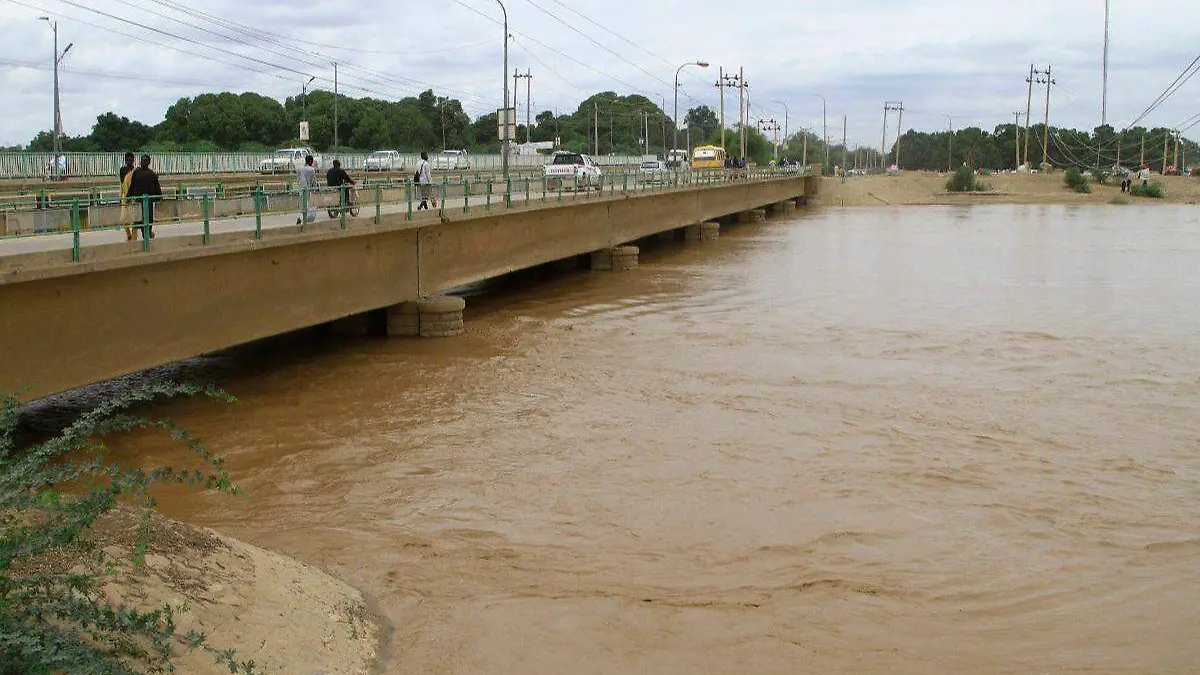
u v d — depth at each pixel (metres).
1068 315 29.25
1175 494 13.85
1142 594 10.68
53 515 7.33
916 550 11.73
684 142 196.88
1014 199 103.75
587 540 11.91
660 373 20.94
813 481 14.09
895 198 104.12
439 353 22.80
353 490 13.61
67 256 14.38
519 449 15.52
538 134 148.50
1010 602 10.43
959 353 23.38
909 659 9.13
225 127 88.75
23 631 6.17
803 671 8.85
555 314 28.89
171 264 16.28
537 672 8.70
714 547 11.73
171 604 7.68
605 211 39.84
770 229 67.38
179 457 14.87
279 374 20.55
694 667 8.88
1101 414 17.95
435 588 10.45
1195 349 24.03
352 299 21.86
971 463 15.00
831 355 23.03
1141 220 76.38
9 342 13.50
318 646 8.33
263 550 10.07
